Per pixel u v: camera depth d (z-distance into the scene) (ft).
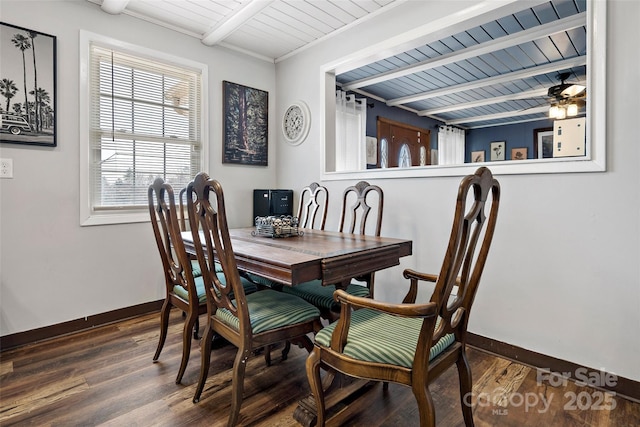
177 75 9.78
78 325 7.99
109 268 8.49
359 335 4.04
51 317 7.63
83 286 8.09
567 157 5.99
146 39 9.00
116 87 8.67
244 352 4.41
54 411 4.97
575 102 11.09
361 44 9.27
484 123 20.53
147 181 9.24
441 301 3.29
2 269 7.05
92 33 8.09
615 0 5.36
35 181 7.40
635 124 5.26
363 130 13.78
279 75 11.89
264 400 5.27
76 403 5.16
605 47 5.44
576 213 5.85
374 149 14.89
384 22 8.69
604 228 5.59
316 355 4.17
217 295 4.98
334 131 10.67
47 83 7.47
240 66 11.06
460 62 11.34
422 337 3.37
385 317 4.62
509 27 8.87
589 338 5.79
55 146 7.62
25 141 7.22
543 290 6.25
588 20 5.60
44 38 7.40
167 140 9.61
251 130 11.40
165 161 9.59
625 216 5.39
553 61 11.30
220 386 5.63
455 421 4.80
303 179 11.17
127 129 8.87
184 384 5.68
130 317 8.84
